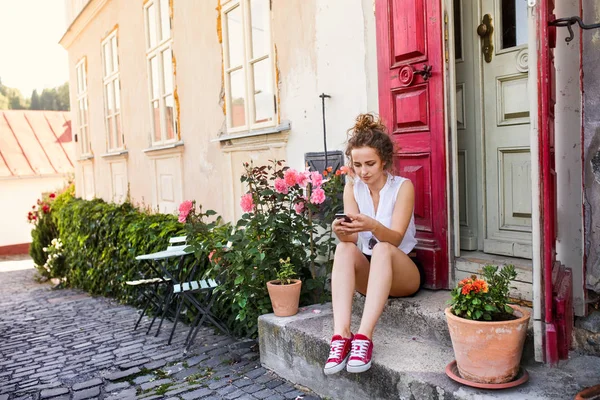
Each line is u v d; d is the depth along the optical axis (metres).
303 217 3.83
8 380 3.78
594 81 2.45
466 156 3.31
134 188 8.43
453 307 2.28
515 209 3.06
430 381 2.25
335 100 3.97
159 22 6.99
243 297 3.65
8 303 7.69
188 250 4.05
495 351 2.11
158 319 5.44
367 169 2.85
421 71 3.11
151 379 3.47
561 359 2.33
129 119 8.37
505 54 3.04
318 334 2.91
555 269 2.44
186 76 6.34
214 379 3.32
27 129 19.84
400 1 3.23
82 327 5.42
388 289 2.58
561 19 2.17
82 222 8.43
